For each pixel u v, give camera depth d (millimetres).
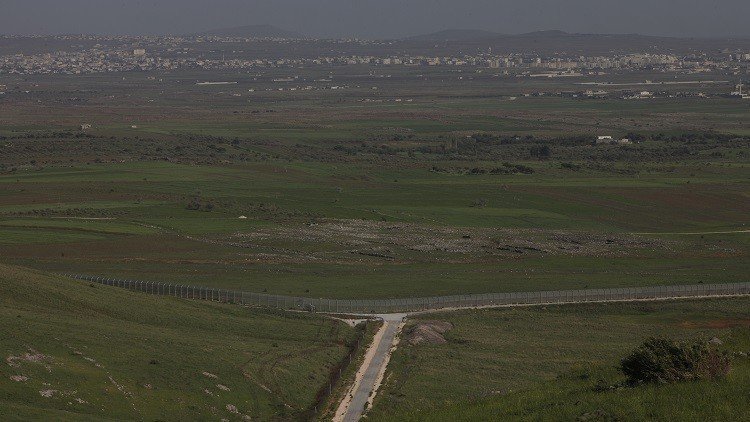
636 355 90438
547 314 191375
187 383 123688
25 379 111812
